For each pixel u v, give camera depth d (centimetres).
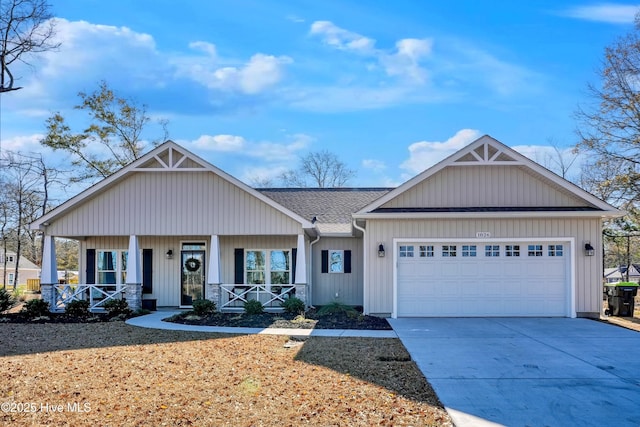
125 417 654
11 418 648
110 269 1989
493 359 991
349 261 2016
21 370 900
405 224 1588
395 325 1428
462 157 1617
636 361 976
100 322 1553
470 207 1608
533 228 1576
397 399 730
